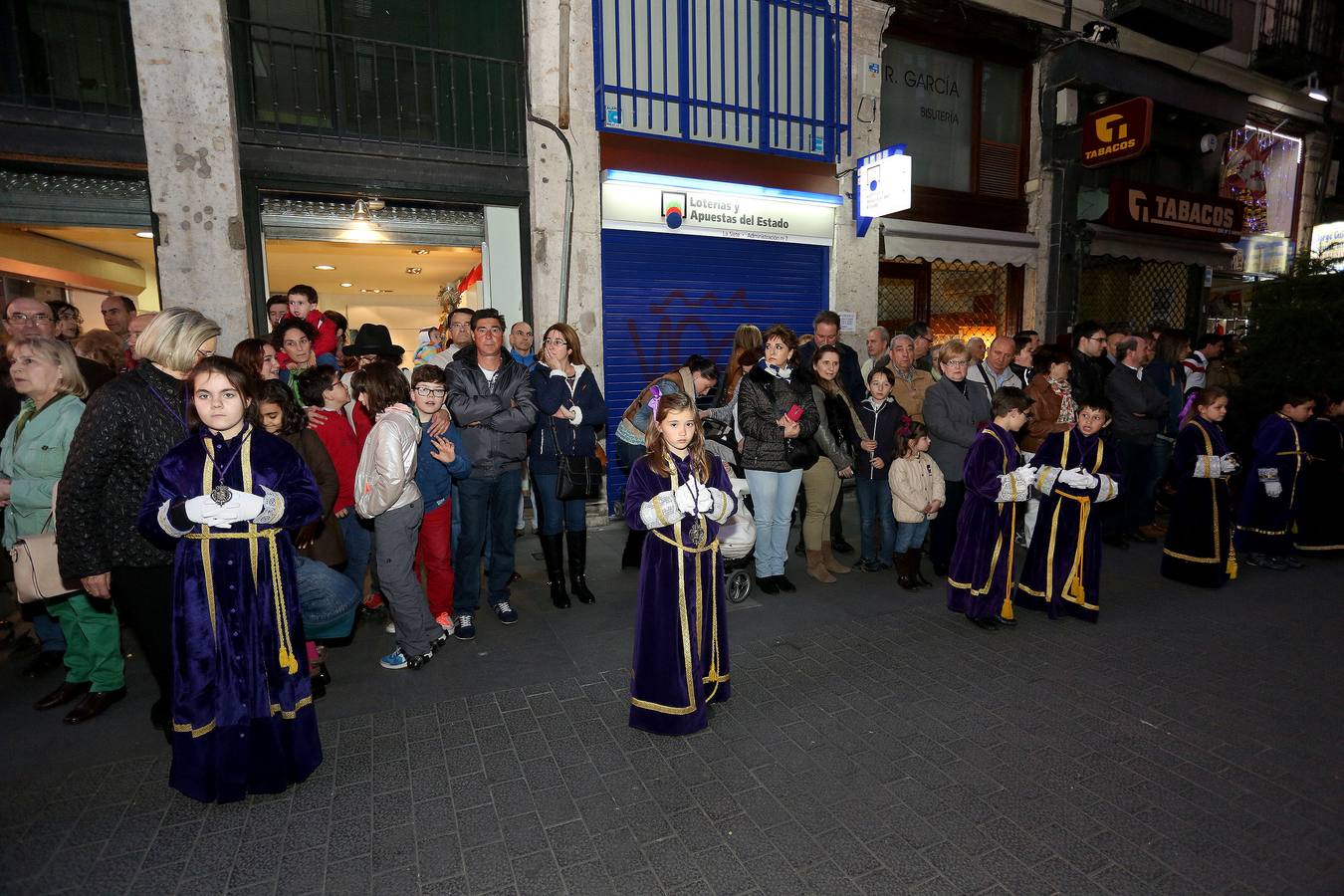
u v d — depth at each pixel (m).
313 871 2.37
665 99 6.94
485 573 5.38
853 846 2.48
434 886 2.30
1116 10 9.38
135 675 3.84
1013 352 5.62
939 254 8.62
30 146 4.93
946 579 5.39
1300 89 11.90
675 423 3.10
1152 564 5.78
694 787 2.82
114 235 5.76
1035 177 9.45
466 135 6.44
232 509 2.55
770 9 7.40
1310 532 5.90
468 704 3.48
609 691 3.62
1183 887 2.28
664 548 3.13
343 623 3.27
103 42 5.19
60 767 2.96
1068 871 2.36
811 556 5.38
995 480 4.30
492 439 4.31
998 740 3.15
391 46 6.12
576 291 6.72
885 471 5.32
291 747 2.78
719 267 7.51
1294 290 6.99
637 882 2.31
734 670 3.86
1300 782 2.85
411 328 11.48
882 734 3.21
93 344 4.16
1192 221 9.87
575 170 6.61
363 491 3.60
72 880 2.32
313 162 5.76
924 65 8.77
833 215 7.96
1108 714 3.37
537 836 2.54
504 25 6.50
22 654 4.11
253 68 5.66
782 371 4.89
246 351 3.90
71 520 2.69
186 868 2.38
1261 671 3.82
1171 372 6.90
